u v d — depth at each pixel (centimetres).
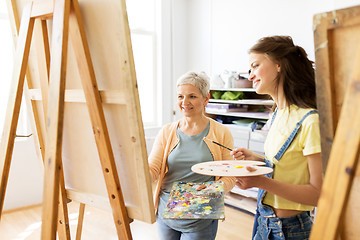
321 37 64
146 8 411
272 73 117
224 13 387
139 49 412
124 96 95
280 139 114
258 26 352
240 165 123
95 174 114
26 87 132
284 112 117
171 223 146
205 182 142
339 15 61
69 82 111
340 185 54
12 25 127
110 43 94
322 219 56
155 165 155
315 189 103
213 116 364
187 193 131
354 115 53
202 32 417
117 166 107
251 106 359
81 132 112
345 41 62
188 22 435
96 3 94
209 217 109
